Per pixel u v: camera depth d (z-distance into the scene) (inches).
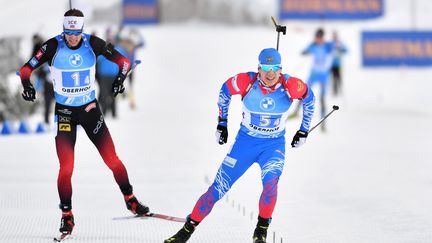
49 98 1978.3
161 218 811.4
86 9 2455.7
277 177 674.8
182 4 4141.2
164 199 946.7
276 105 677.3
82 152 1476.4
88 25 3902.6
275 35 3863.2
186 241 705.0
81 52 748.6
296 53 3496.6
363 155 1434.5
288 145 1606.8
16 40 2716.5
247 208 884.0
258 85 675.4
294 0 3868.1
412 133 1866.4
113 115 2234.3
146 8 4020.7
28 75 739.4
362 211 873.5
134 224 781.9
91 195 965.2
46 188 1021.8
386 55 3348.9
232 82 679.1
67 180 726.5
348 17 3858.3
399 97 2888.8
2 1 4215.1
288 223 804.6
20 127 1891.0
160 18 4119.1
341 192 1009.5
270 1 4156.0
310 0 3858.3
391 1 4084.6
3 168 1230.9
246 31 4010.8
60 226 727.7
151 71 3334.2
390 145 1608.0
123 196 896.9
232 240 714.2
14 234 727.1
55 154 1433.3
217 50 3651.6
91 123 770.8
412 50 3339.1
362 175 1168.8
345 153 1467.8
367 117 2314.2
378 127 2025.1
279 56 661.3
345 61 3523.6
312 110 697.0
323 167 1264.8
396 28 3742.6
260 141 690.2
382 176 1159.6
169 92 2972.4
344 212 866.8
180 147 1565.0
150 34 3878.0
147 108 2588.6
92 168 1229.7
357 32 3737.7
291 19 3885.3
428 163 1314.0
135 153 1454.2
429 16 3902.6
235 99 2691.9
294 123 2054.6
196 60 3494.1
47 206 885.2
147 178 1129.4
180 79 3223.4
